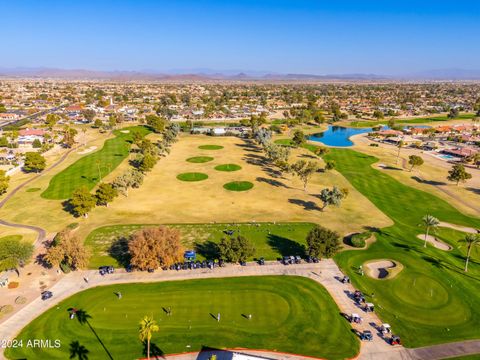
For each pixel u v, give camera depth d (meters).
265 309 73.25
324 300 76.62
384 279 84.88
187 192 141.62
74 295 76.81
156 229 87.62
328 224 114.38
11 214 117.25
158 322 68.81
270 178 161.88
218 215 119.81
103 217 116.25
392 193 145.25
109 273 85.19
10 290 78.56
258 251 96.75
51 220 113.25
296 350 62.56
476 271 89.69
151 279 83.06
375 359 61.16
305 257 94.19
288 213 122.69
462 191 149.50
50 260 83.12
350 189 149.00
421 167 186.25
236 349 62.50
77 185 145.50
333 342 64.62
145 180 155.62
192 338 64.81
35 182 149.12
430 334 67.75
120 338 64.56
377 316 72.38
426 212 125.75
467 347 64.56
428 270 89.06
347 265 90.81
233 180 157.50
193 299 75.94
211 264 88.50
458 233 109.50
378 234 107.38
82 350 61.84
